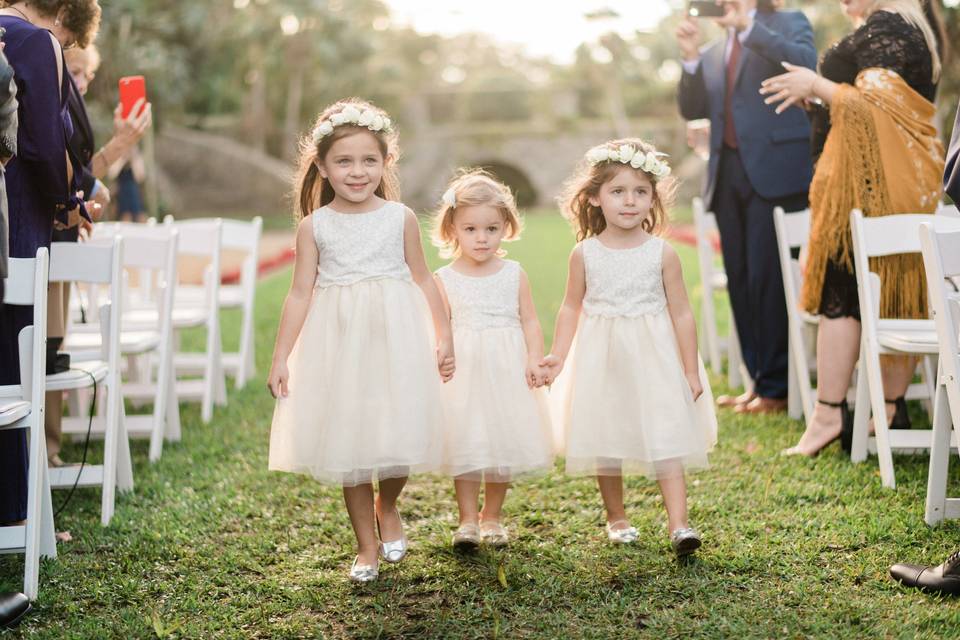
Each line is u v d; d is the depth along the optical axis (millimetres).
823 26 17375
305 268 3035
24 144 3262
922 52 4109
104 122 17016
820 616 2686
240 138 33375
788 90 4238
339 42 31391
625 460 3193
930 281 3143
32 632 2730
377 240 3008
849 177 4137
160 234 5594
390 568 3148
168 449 4754
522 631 2682
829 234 4188
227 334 8203
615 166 3207
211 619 2818
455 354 3189
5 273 2732
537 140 38188
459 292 3238
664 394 3145
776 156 5043
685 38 5336
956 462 4074
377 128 2990
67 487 3689
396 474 2920
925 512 3410
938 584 2799
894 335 3805
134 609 2895
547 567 3123
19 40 3256
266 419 5328
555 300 9875
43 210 3412
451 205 3252
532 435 3158
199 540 3461
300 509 3785
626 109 44531
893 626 2605
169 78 21203
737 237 5281
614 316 3221
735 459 4273
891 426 4391
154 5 25172
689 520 3510
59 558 3301
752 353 5316
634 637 2619
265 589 3014
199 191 29328
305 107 33188
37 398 2947
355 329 2939
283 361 2975
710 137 5309
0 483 3262
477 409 3143
